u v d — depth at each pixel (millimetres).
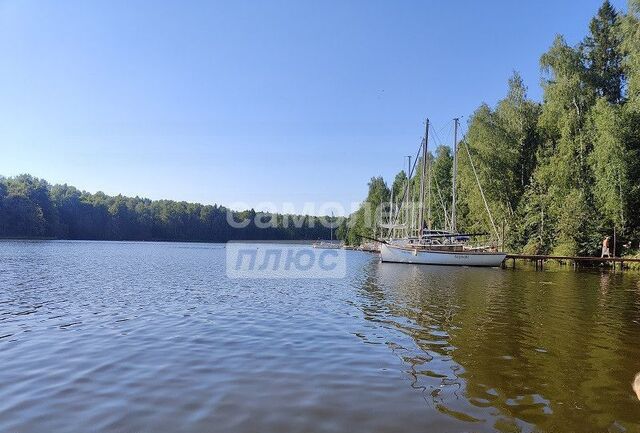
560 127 45406
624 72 42875
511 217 54688
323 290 23188
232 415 6867
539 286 24641
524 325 13672
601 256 40656
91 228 128625
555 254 44188
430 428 6453
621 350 10758
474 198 57906
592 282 27000
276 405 7270
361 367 9367
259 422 6617
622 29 36062
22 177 119250
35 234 110312
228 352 10531
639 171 37562
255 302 18734
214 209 141000
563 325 13672
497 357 10125
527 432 6355
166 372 8977
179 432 6289
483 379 8625
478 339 11852
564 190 44250
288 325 13750
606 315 15391
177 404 7289
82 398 7543
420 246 46562
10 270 32344
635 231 38750
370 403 7379
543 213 48281
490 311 16219
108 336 12180
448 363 9680
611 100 44312
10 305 17266
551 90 45500
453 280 28375
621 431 6402
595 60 46906
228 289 23609
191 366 9406
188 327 13414
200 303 18344
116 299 19219
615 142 36906
